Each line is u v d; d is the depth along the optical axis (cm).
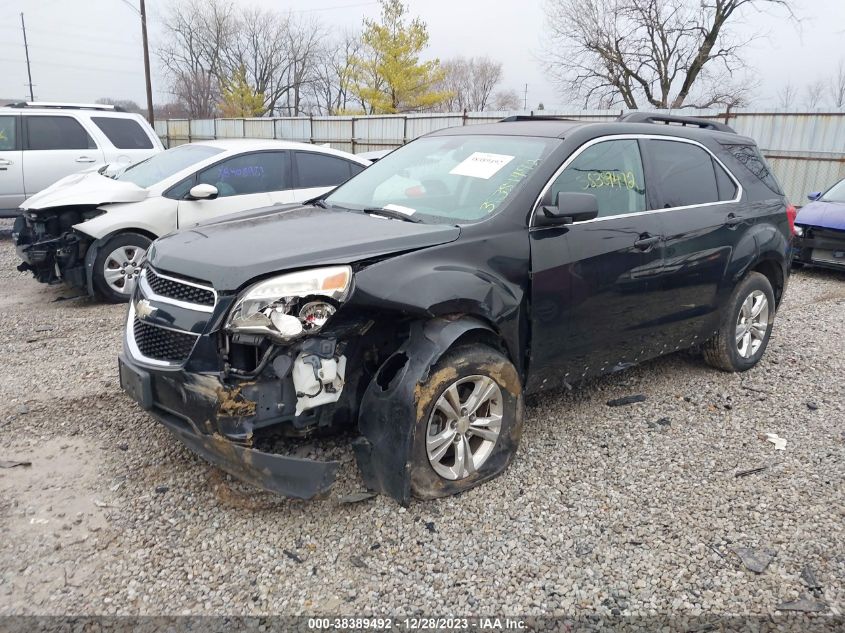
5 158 1068
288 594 281
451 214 384
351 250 322
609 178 425
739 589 290
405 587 287
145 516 329
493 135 448
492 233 361
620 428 438
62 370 516
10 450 389
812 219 955
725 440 426
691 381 523
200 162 761
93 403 454
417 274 326
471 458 351
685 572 300
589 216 376
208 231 371
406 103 3631
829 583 294
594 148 421
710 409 472
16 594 277
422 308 320
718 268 488
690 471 386
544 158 397
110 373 510
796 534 327
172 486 355
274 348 304
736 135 556
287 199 793
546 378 399
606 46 3281
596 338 415
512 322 361
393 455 322
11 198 1083
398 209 400
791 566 304
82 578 287
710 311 497
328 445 381
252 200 775
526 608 278
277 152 801
